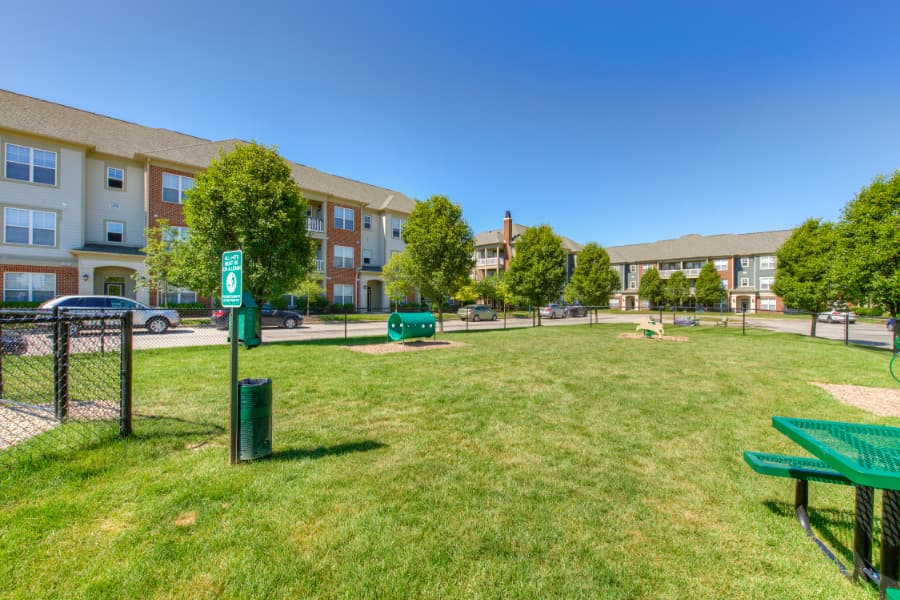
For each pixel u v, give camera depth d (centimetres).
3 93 2205
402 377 741
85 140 2267
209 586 211
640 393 648
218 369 789
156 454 375
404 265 1770
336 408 540
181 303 2369
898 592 183
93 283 2133
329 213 3325
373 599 204
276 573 220
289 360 918
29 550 233
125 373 416
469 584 215
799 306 1797
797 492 285
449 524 270
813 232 1755
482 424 484
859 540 223
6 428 439
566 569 229
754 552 249
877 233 1141
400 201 4059
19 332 579
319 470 348
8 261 1958
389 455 385
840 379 781
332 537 253
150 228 2334
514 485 329
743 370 863
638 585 218
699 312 5031
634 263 6041
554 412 538
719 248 5469
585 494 317
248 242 1253
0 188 1955
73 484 312
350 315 3067
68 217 2123
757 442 439
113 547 238
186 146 2630
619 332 1866
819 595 212
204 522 265
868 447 255
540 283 2205
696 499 313
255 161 1322
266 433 371
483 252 5319
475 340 1438
